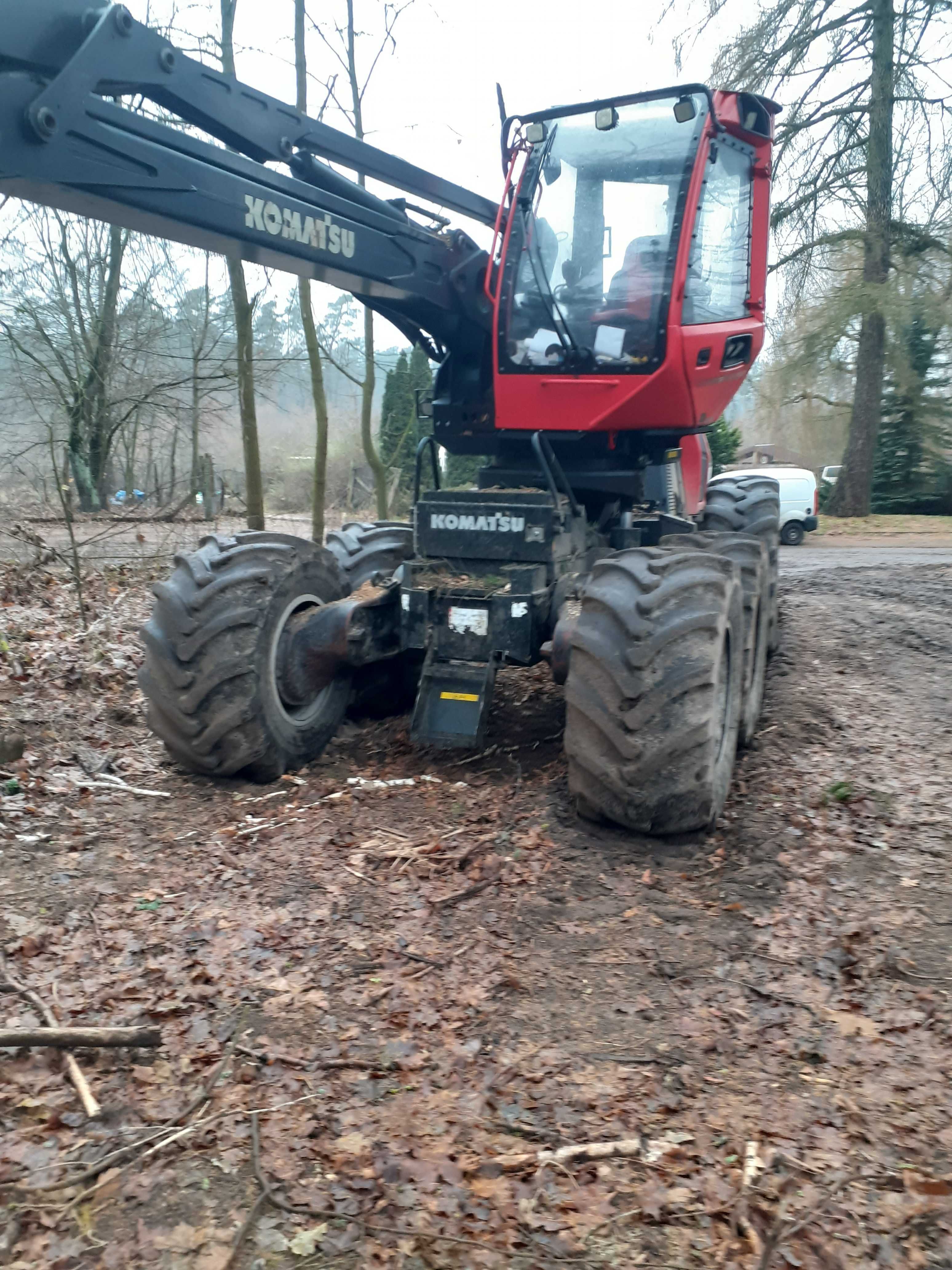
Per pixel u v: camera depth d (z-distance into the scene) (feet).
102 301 46.03
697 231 19.31
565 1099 10.36
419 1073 10.74
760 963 12.71
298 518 75.36
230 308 47.65
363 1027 11.48
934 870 14.90
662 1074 10.75
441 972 12.57
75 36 12.85
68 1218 8.80
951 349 101.09
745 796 17.56
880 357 88.84
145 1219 8.80
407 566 18.99
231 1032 11.28
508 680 24.45
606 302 19.13
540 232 19.57
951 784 17.98
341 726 21.21
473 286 19.95
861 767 18.71
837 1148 9.66
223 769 17.75
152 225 14.07
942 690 23.61
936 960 12.68
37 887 14.40
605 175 19.34
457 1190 9.16
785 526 73.46
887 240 79.51
